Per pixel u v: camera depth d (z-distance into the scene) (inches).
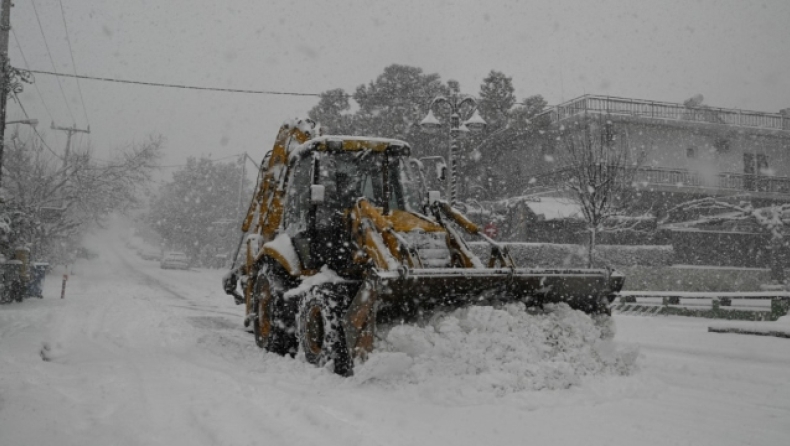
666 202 1136.2
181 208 2805.1
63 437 180.9
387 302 255.8
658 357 348.8
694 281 919.7
